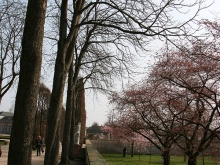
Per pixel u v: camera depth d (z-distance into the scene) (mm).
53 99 7430
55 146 7828
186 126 9328
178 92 9594
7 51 19078
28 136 4547
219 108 8234
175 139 9734
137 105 10961
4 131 104375
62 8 8070
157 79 10414
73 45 8562
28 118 4578
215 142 9320
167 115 10500
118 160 34000
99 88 18484
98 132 84688
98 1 9312
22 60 4770
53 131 7223
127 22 8609
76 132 27203
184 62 9695
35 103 4715
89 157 11672
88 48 16844
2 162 17641
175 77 9219
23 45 4816
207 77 9359
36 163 19094
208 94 8883
